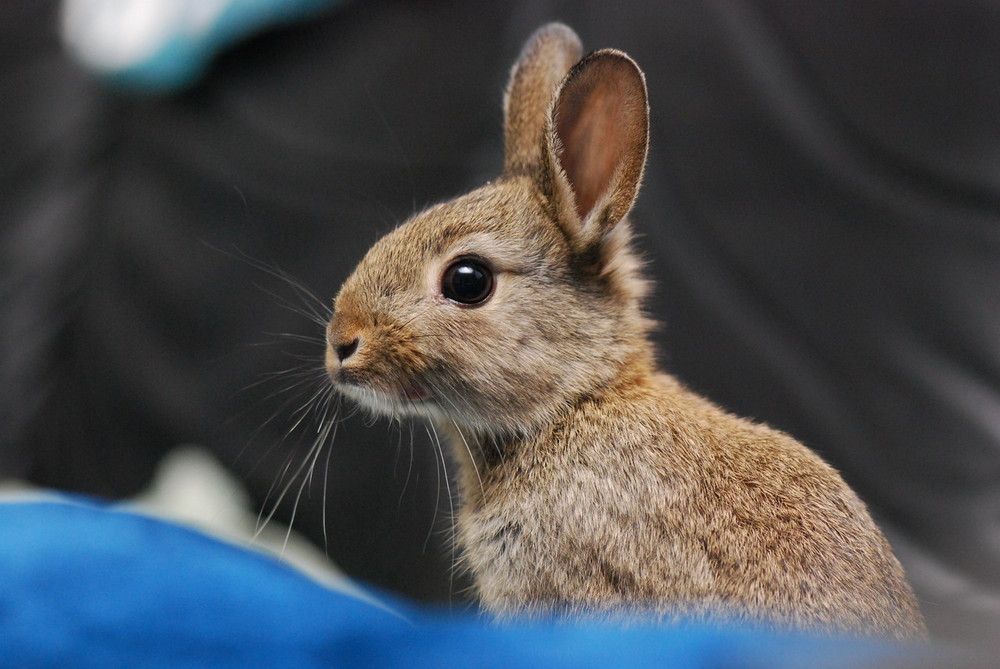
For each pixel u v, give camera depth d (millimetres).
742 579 797
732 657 546
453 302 824
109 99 1071
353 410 874
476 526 833
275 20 1033
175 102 1054
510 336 823
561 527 818
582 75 829
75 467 1052
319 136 1041
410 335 822
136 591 646
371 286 829
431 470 993
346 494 999
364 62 1039
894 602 798
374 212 1034
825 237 1010
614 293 837
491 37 1031
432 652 588
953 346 997
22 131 1082
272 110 1045
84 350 1057
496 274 826
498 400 825
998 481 990
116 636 611
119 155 1072
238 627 623
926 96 996
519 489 826
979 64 990
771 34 1011
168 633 618
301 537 1002
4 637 612
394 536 993
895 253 1002
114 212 1057
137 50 1041
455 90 1033
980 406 994
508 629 607
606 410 825
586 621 805
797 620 790
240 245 1041
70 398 1061
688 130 1019
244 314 1036
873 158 1003
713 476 811
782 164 1012
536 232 831
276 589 683
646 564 807
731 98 1014
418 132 1035
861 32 1001
